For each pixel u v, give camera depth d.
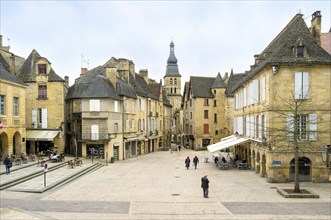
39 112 44.12
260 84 30.77
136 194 22.64
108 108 42.31
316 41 29.75
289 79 27.22
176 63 118.31
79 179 28.80
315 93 27.22
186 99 76.06
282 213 17.94
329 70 27.20
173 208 18.95
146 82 67.81
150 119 61.53
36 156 39.38
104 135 42.00
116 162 43.06
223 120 68.19
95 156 42.41
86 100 42.47
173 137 99.75
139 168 36.81
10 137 35.03
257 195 22.45
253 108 33.53
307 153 27.20
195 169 35.94
